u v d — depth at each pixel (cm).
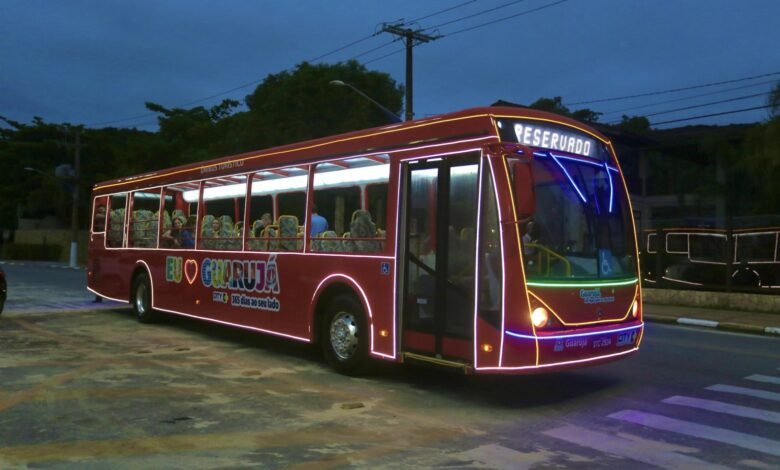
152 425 595
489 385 773
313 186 885
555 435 583
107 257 1446
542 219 654
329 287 836
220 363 898
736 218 1733
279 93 3428
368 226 789
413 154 734
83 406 659
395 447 539
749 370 902
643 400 717
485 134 658
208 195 1114
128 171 4647
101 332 1191
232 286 1027
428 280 706
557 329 637
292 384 769
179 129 4831
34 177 5741
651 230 1905
